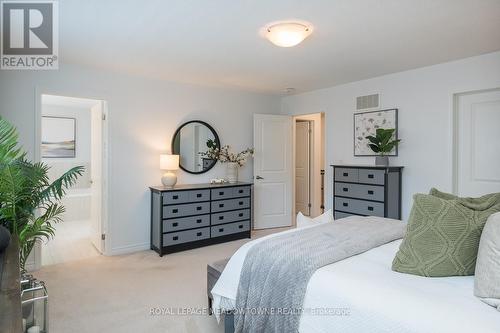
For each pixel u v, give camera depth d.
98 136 4.26
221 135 5.05
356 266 1.75
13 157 2.11
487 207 1.73
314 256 1.80
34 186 2.17
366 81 4.41
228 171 4.99
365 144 4.43
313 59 3.45
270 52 3.21
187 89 4.65
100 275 3.35
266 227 5.43
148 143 4.32
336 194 4.40
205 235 4.41
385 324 1.31
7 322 0.94
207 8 2.24
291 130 5.62
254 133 5.30
